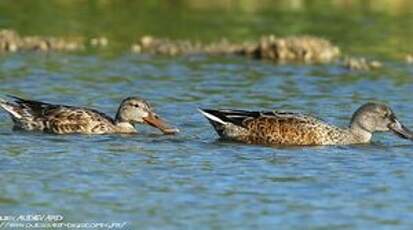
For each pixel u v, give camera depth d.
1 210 15.00
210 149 18.56
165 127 19.88
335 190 16.14
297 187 16.27
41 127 19.83
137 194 15.80
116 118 20.06
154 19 33.12
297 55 28.11
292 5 35.97
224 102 22.67
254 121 19.27
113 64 26.64
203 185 16.30
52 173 16.78
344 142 19.30
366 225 14.60
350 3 36.59
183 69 26.28
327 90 24.22
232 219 14.78
